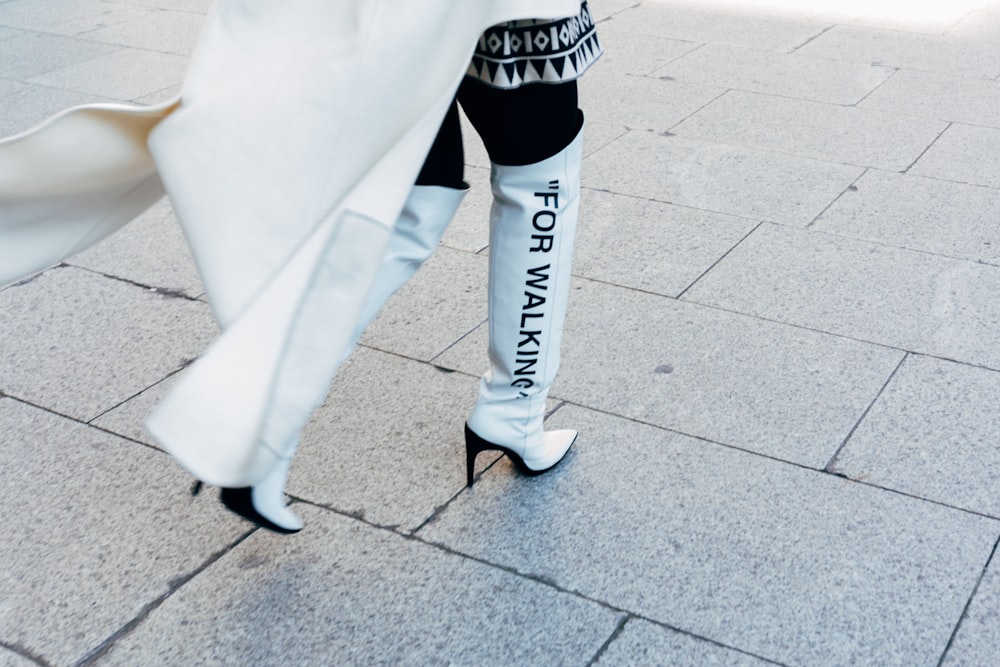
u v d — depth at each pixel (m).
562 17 1.97
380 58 1.80
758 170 4.38
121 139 1.95
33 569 2.42
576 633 2.22
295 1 1.87
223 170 1.84
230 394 1.72
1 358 3.22
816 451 2.75
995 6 6.49
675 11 6.50
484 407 2.54
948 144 4.59
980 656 2.15
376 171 1.74
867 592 2.31
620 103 5.09
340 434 2.85
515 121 2.15
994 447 2.76
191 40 6.13
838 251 3.74
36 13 6.73
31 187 1.98
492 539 2.49
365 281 1.73
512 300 2.38
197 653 2.19
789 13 6.43
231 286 1.85
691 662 2.15
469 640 2.21
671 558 2.42
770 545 2.45
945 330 3.27
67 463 2.76
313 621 2.27
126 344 3.30
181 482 2.69
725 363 3.12
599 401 2.96
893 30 6.08
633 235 3.88
